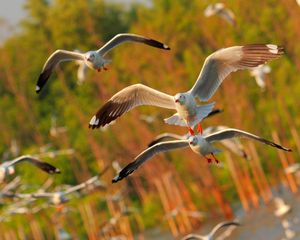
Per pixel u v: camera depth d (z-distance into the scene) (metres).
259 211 48.78
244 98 54.72
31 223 53.06
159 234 54.00
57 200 29.14
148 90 18.36
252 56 17.61
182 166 54.03
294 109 57.59
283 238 41.50
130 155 53.62
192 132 18.41
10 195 29.58
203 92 18.09
